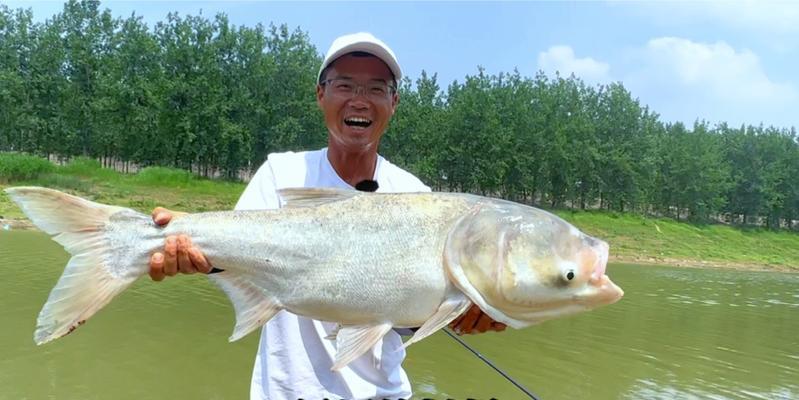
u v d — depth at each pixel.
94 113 52.59
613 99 61.41
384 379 3.75
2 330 9.76
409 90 59.88
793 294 23.45
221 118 51.31
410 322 3.26
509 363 10.48
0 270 14.09
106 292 3.24
